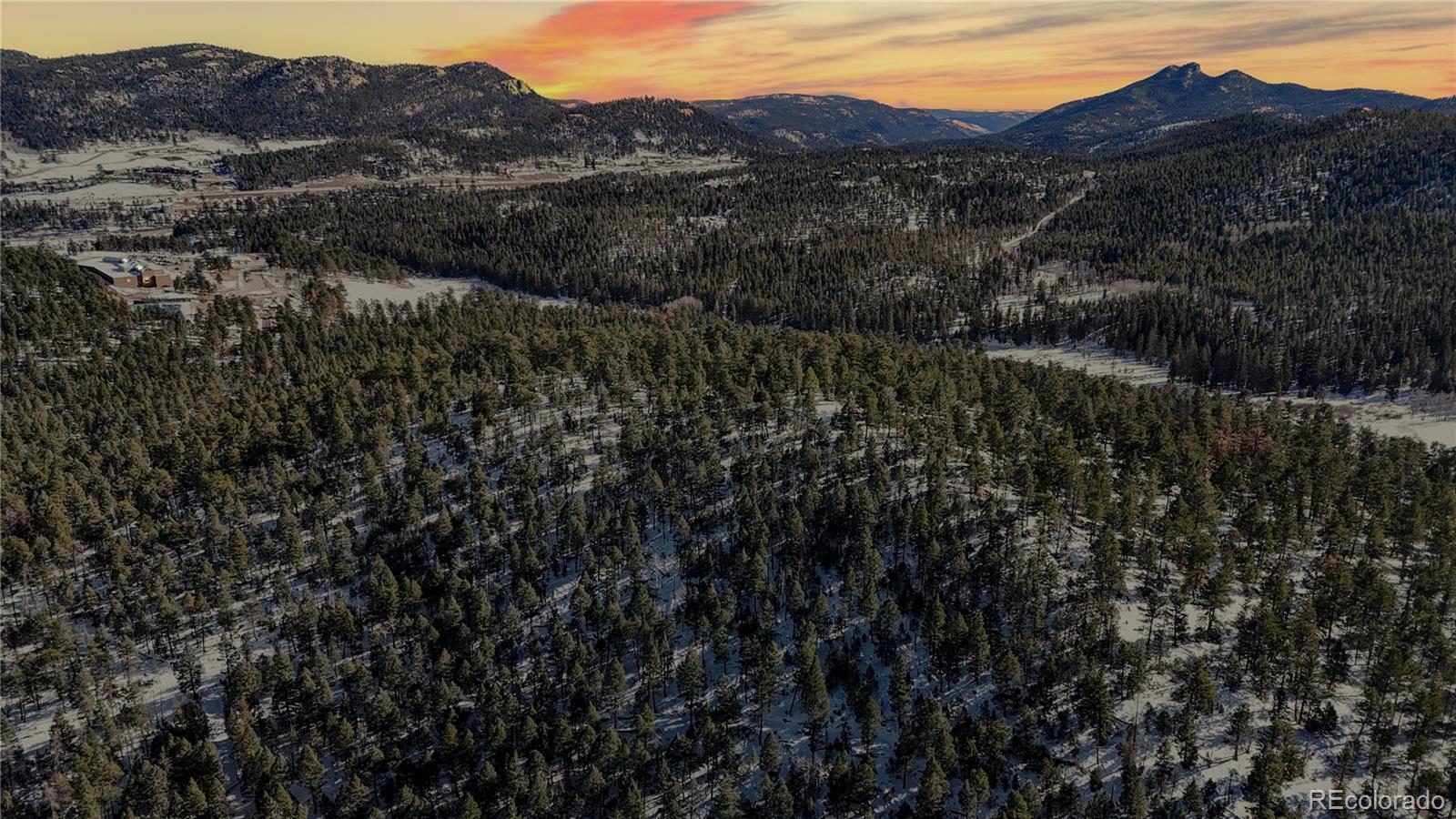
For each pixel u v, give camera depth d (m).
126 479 126.31
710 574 113.56
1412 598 104.38
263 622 111.75
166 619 104.50
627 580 116.69
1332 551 111.12
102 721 92.62
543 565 116.31
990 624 102.94
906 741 88.88
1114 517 110.88
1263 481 124.56
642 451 130.62
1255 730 89.88
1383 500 119.19
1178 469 127.50
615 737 90.06
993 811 84.94
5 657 104.69
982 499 124.06
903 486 122.19
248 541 119.38
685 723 99.19
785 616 110.81
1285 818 79.31
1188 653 99.31
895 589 111.75
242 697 95.75
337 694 102.12
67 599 108.06
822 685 92.06
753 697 101.00
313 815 91.44
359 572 117.38
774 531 116.56
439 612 106.12
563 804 87.69
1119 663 94.25
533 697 100.44
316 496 126.19
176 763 89.06
